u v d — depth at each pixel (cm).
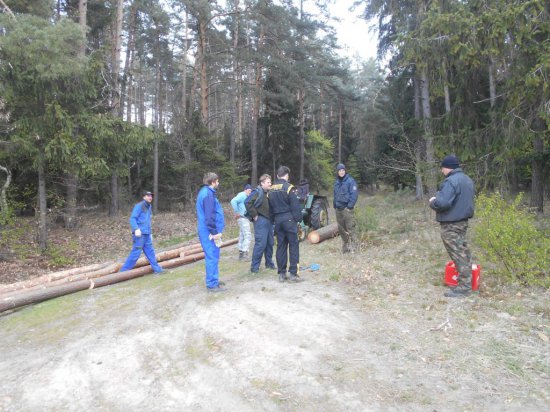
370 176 3064
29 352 426
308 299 524
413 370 345
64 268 954
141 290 635
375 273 627
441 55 848
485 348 375
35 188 1284
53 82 916
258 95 2097
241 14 1934
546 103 743
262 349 393
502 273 550
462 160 898
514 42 754
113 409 314
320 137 3088
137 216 743
